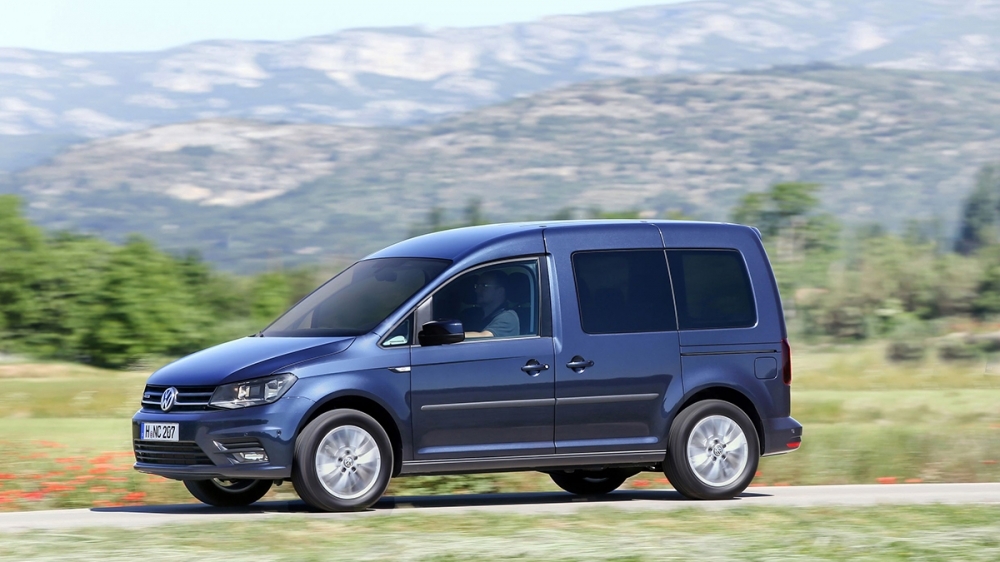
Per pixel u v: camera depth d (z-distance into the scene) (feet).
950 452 81.46
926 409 132.77
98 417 127.13
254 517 48.29
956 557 38.81
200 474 49.80
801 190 512.22
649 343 55.67
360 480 50.44
